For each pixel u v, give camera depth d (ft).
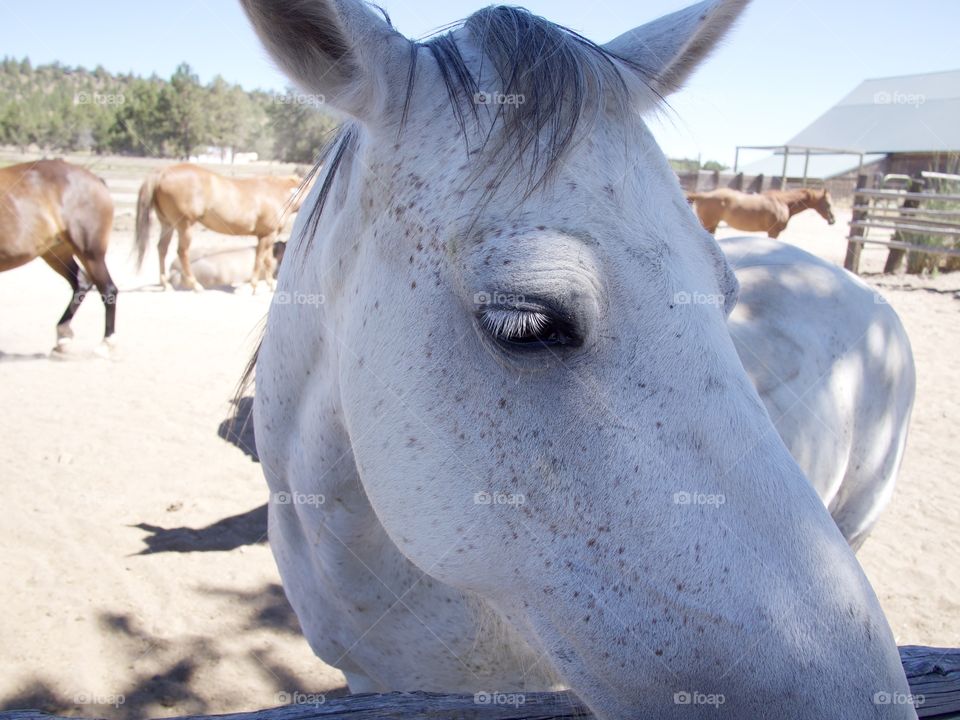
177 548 13.03
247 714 4.10
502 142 3.87
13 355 23.48
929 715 4.24
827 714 3.28
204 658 10.36
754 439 3.67
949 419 18.86
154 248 44.42
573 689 4.11
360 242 4.70
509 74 4.02
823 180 75.05
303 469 5.74
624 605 3.73
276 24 4.21
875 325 9.10
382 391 4.42
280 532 6.66
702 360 3.71
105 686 9.70
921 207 41.22
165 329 27.84
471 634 5.74
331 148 5.59
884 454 9.09
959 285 36.14
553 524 3.90
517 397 3.90
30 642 10.38
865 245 50.26
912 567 12.35
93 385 21.20
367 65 4.30
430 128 4.21
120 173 74.23
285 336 5.83
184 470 16.02
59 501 14.35
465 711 4.19
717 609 3.51
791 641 3.37
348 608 5.93
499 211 3.79
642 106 4.64
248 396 20.77
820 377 8.08
